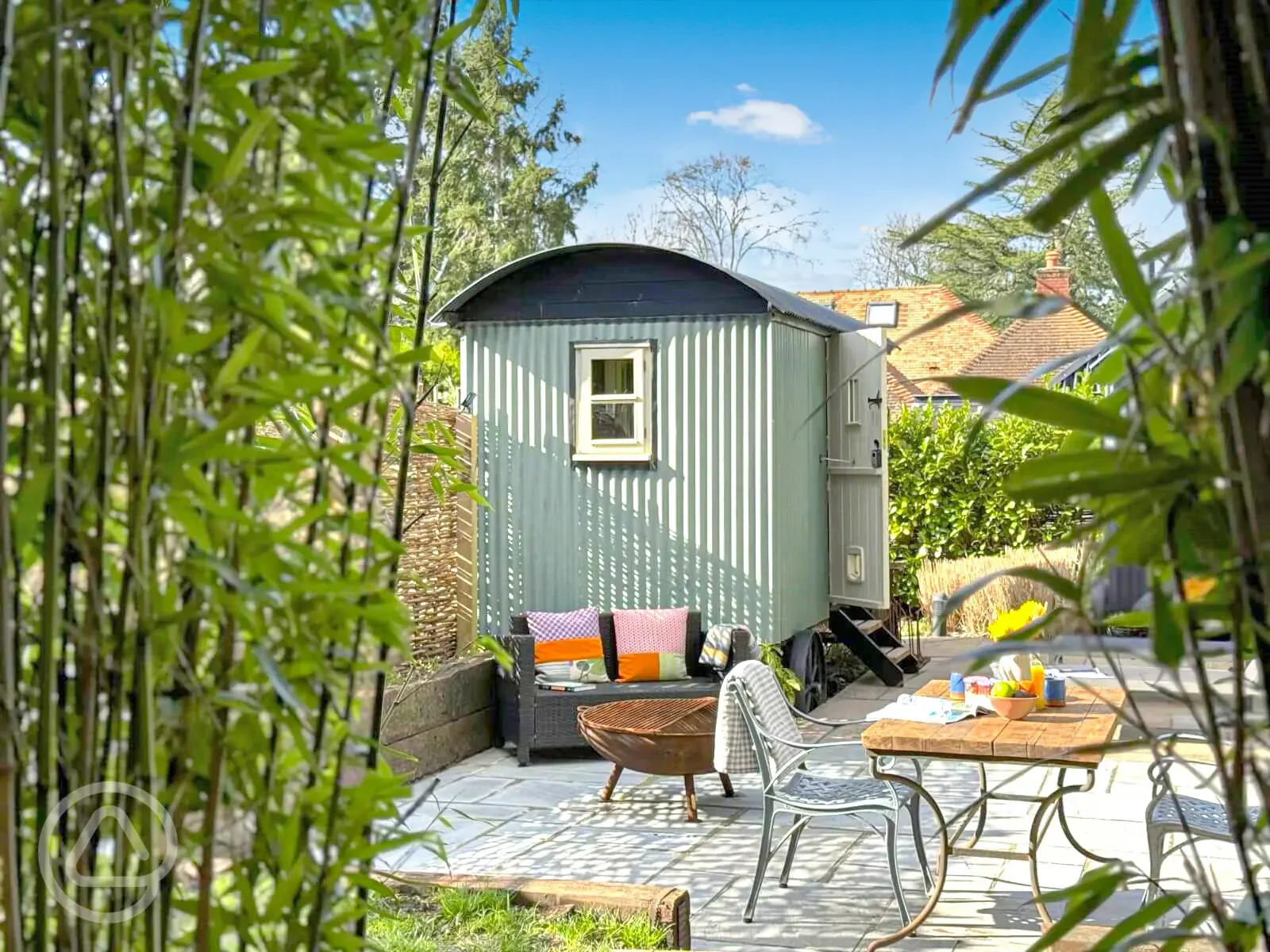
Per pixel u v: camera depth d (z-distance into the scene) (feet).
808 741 28.04
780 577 28.86
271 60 4.14
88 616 3.63
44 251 3.78
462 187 73.61
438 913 13.75
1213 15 3.23
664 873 18.31
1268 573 3.18
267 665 3.78
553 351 29.45
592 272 29.27
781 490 29.14
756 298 28.40
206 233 3.72
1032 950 4.06
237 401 4.13
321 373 4.39
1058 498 3.58
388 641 4.25
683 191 106.11
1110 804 21.99
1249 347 3.08
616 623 27.37
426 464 27.32
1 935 3.52
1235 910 3.59
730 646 26.96
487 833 20.58
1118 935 3.86
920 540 45.39
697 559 28.78
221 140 4.13
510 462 29.71
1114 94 3.57
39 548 3.78
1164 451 3.49
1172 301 3.45
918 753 14.96
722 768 17.58
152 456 3.69
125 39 3.78
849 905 16.80
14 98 3.74
